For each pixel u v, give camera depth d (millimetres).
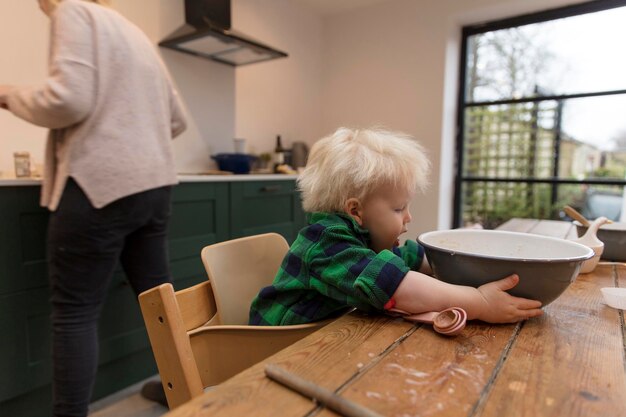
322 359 433
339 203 708
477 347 471
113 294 1449
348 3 3053
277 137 2840
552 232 1448
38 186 1247
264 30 2811
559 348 471
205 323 756
